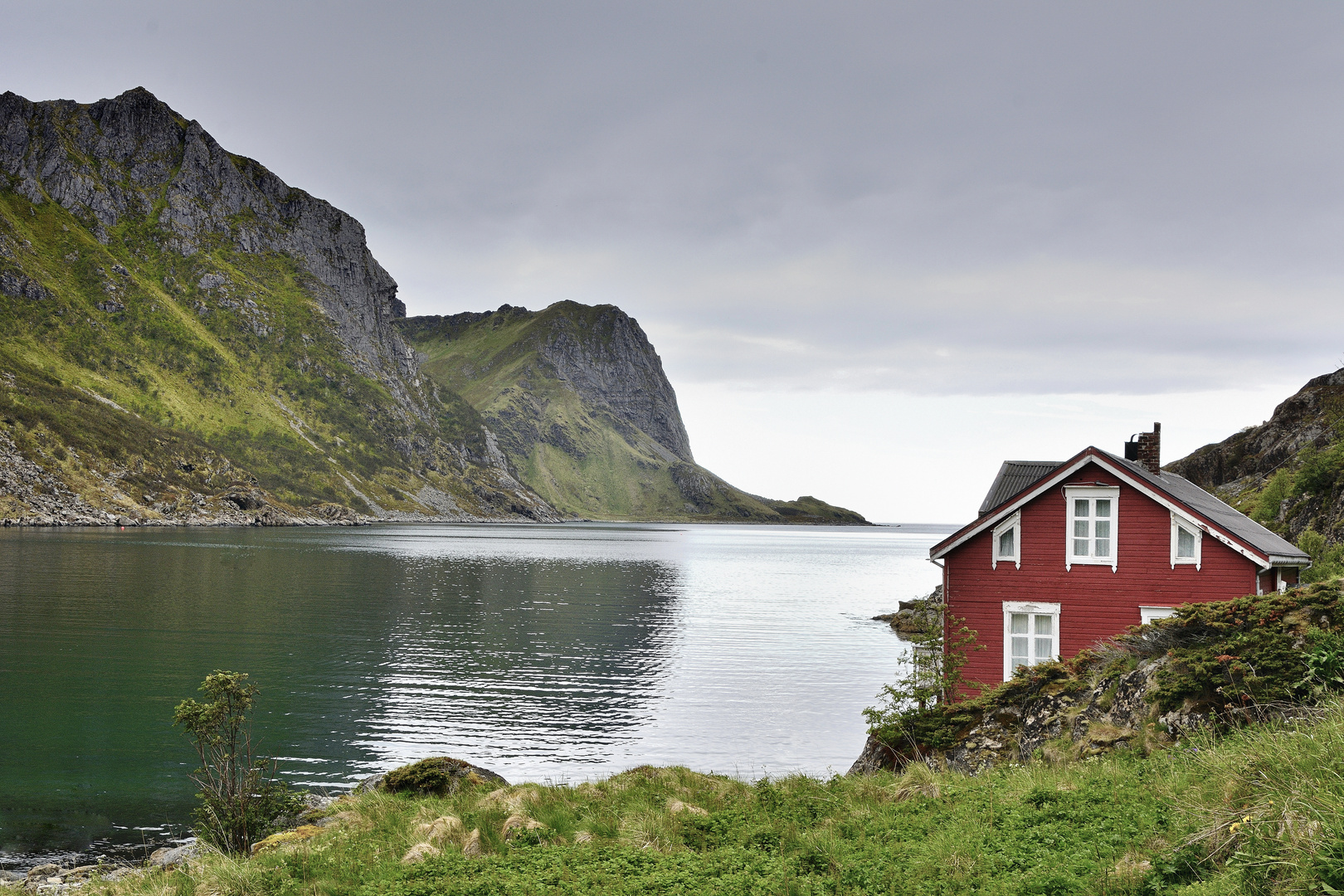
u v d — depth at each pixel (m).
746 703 42.69
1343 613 16.78
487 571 120.81
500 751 33.75
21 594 73.31
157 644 53.34
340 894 13.34
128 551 126.00
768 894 11.88
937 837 13.56
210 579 91.81
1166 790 13.36
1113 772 15.53
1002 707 21.66
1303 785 10.60
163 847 23.50
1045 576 28.98
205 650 52.28
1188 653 17.58
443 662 51.62
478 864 13.75
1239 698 16.09
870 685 47.25
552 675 48.78
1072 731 19.02
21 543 131.75
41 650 49.81
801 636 65.56
